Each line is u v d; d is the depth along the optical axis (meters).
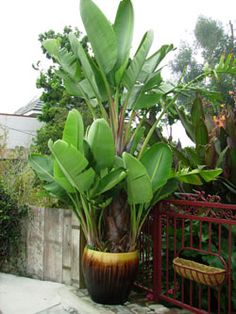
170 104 4.55
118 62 4.09
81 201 4.15
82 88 4.57
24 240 5.27
